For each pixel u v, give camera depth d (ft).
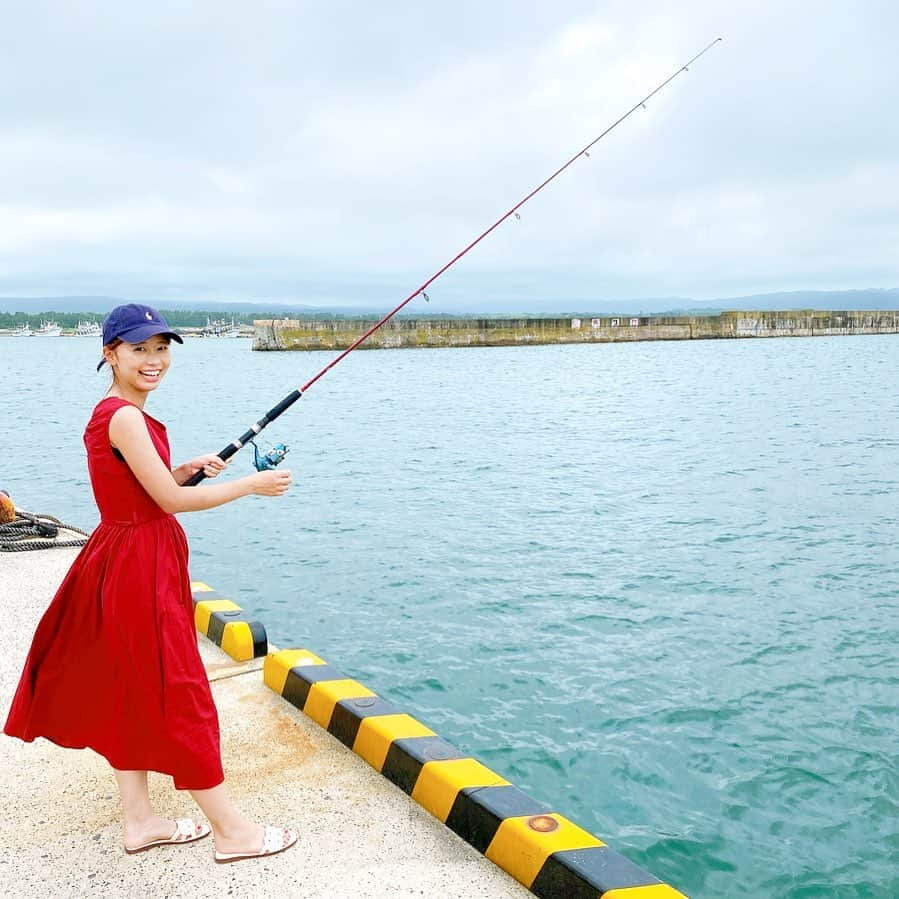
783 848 13.84
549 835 8.12
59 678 8.10
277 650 13.93
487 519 38.09
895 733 17.69
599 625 24.18
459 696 19.56
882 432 67.77
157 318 8.14
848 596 26.63
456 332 236.43
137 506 7.98
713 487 45.60
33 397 120.47
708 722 18.20
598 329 245.04
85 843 8.81
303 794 9.69
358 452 60.70
